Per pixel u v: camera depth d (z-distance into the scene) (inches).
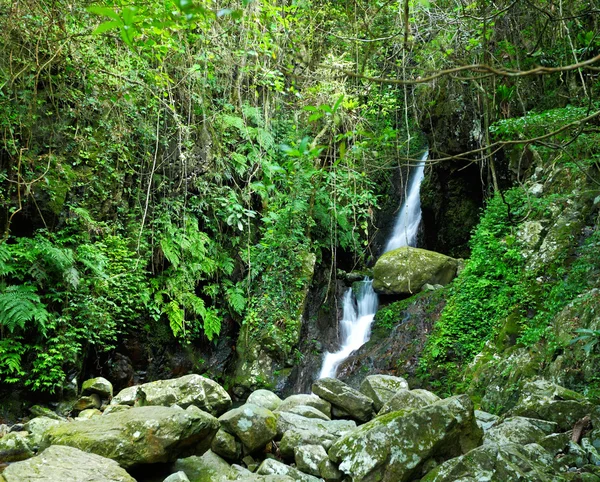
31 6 280.5
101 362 367.6
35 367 310.7
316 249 463.2
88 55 335.9
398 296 454.6
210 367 423.2
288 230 439.5
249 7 322.3
